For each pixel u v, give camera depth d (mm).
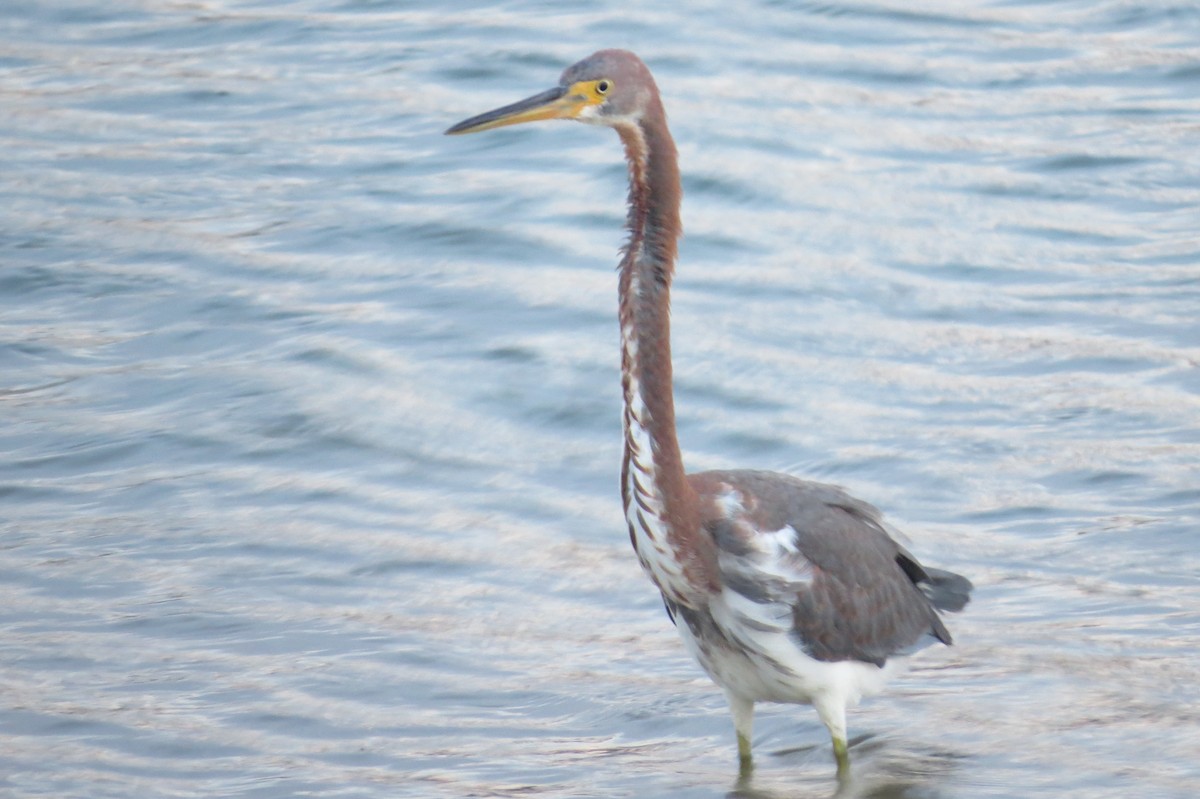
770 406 14375
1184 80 22562
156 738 9500
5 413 14375
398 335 15844
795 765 9344
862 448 13578
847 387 14695
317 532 12398
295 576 11719
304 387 14758
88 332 16109
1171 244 17484
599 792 8945
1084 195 18922
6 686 10094
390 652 10672
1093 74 22891
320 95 22734
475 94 22469
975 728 9555
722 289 16703
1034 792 8719
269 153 20766
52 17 26672
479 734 9711
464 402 14547
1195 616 10734
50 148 21078
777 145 20312
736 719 9352
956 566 11664
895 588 9383
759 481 9172
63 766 9141
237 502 12891
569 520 12664
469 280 17031
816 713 10102
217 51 24906
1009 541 12023
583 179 19578
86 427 14117
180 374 15148
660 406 8719
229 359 15445
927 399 14414
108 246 18016
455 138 21031
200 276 17297
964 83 22672
